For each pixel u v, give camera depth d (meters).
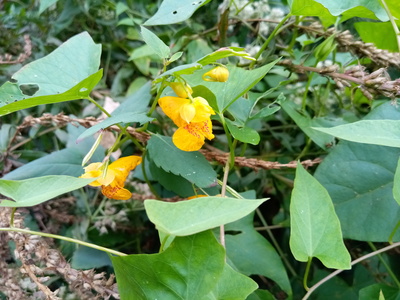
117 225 0.17
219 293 0.10
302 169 0.12
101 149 0.16
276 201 0.19
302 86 0.19
